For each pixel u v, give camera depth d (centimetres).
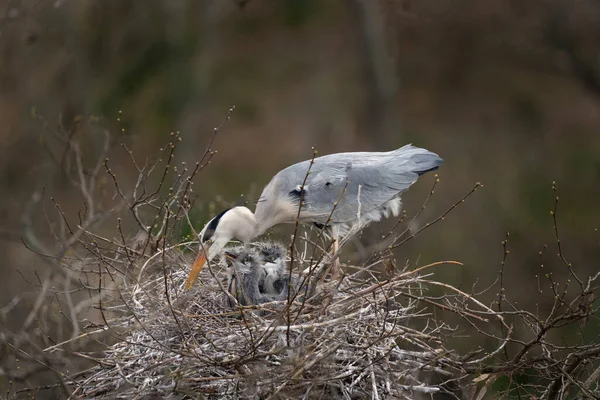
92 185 1120
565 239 2245
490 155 2702
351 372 777
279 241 1067
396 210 1136
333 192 1088
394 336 823
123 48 2669
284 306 826
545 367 832
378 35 2309
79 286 1004
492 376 838
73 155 1638
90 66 2316
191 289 921
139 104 2661
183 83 2591
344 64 2959
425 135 2808
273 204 1077
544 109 2892
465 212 2317
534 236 2259
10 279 1415
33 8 1529
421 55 3023
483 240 2186
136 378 788
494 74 2992
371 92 2342
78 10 2109
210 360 758
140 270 850
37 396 888
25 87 1939
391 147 2348
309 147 2680
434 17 2614
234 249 989
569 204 2447
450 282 1791
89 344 932
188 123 2534
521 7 2594
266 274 971
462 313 837
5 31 1770
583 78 2567
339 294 913
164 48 2720
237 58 2988
